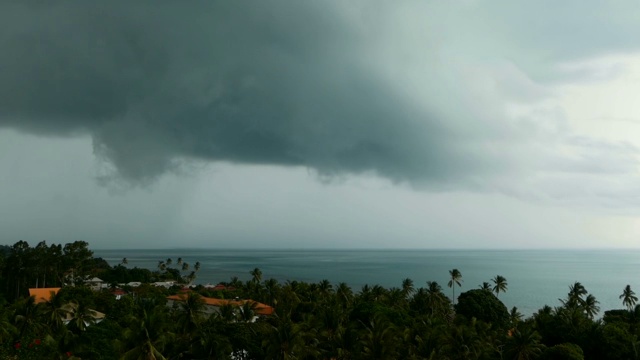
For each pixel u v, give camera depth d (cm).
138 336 5750
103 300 11850
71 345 6706
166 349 6247
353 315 10494
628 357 7719
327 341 7488
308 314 9431
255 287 16675
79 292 11925
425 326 8356
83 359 6881
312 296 13300
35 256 16088
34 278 16075
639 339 8650
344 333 7125
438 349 7038
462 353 7344
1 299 12638
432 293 13600
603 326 8769
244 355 8138
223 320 8744
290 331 6731
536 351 7762
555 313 10900
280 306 11206
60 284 17738
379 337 6875
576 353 7294
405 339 7588
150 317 6025
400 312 10619
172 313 9288
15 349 7550
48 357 6800
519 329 9019
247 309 9244
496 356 8250
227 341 7456
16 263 15062
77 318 8762
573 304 13775
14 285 15112
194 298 8400
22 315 7881
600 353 8000
